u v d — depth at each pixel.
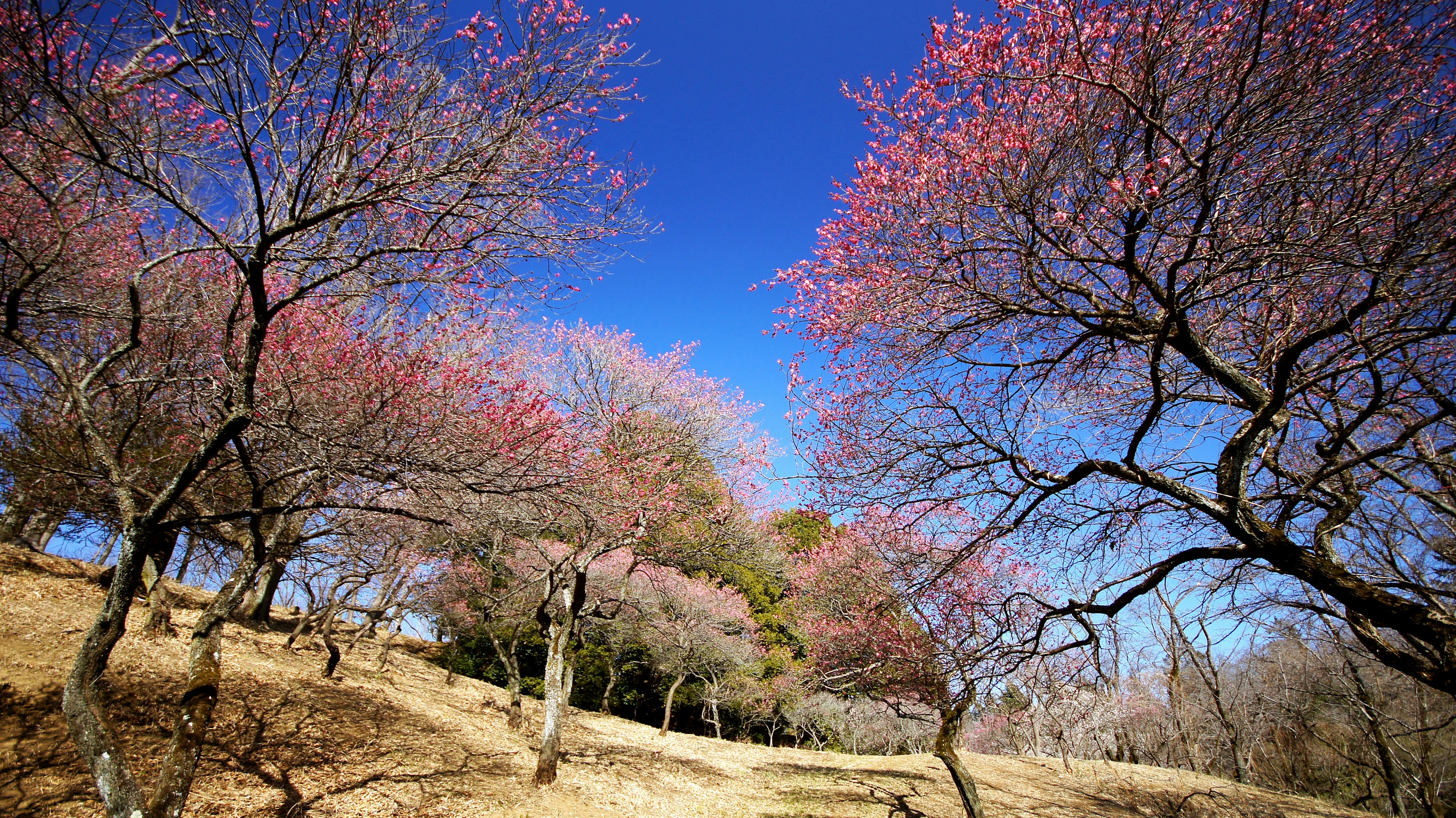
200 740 5.00
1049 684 7.45
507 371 9.78
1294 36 4.60
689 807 11.93
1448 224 4.55
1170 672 21.06
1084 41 4.89
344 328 7.30
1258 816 16.03
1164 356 6.40
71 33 5.09
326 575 13.66
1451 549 6.92
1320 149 4.91
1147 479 5.44
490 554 13.00
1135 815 15.22
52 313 6.90
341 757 9.32
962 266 5.93
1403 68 4.57
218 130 6.49
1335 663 14.69
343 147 5.97
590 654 24.95
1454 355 5.38
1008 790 16.30
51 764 6.89
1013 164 5.34
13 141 6.07
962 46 5.30
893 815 12.81
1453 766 16.94
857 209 6.34
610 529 11.50
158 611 10.62
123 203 6.32
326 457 6.30
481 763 10.85
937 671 9.13
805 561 15.83
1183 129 5.35
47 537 13.57
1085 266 5.45
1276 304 5.44
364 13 5.39
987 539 6.83
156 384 6.89
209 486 8.48
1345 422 6.64
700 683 26.03
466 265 6.00
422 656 24.47
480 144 6.07
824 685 10.29
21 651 8.67
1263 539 4.99
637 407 13.27
